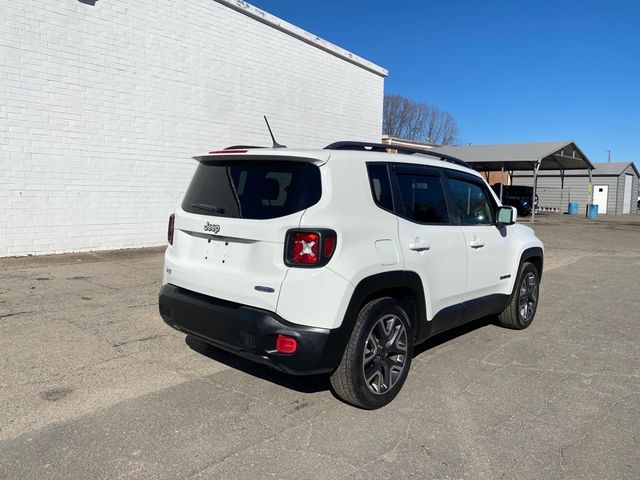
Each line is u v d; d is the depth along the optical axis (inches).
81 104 371.2
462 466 120.4
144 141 412.5
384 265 145.6
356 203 144.2
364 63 628.7
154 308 241.9
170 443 126.4
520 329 236.1
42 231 359.9
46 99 352.5
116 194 398.3
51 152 358.6
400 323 154.7
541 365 190.1
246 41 486.3
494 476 116.8
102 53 379.6
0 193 337.1
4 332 201.9
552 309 281.7
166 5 417.7
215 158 159.0
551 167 1316.4
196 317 148.7
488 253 200.2
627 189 1681.8
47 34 349.1
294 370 132.3
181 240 160.7
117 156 396.2
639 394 164.9
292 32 526.9
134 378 164.1
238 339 137.8
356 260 137.5
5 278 290.2
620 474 118.8
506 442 132.1
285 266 132.4
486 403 155.4
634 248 607.5
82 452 121.0
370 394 145.5
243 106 489.7
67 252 374.3
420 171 174.2
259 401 151.4
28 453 119.7
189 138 445.1
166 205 432.1
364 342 141.7
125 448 123.4
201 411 143.7
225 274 143.1
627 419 146.6
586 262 481.1
